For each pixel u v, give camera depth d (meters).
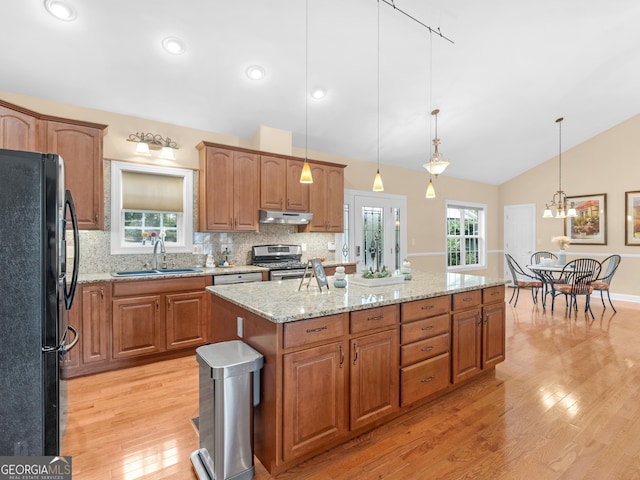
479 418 2.22
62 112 3.23
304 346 1.74
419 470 1.74
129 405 2.39
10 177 1.41
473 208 7.41
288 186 4.29
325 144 4.91
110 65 2.95
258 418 1.81
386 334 2.09
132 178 3.56
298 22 2.86
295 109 3.99
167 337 3.19
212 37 2.87
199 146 3.83
